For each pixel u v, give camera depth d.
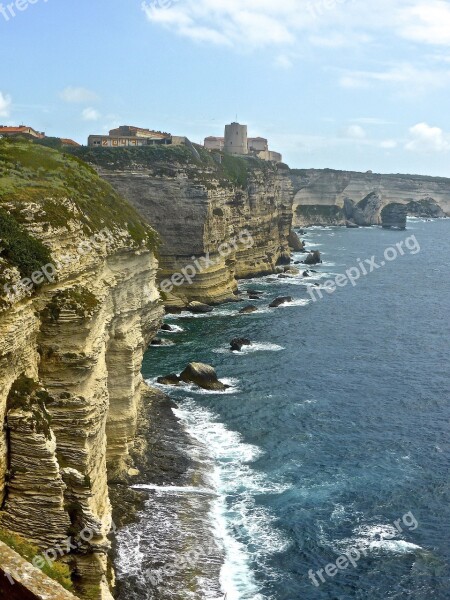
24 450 26.59
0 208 29.36
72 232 33.19
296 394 61.72
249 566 35.06
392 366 72.12
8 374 26.88
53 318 30.05
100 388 32.44
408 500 42.50
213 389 62.28
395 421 55.66
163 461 44.91
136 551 34.75
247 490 42.94
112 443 42.62
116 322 41.66
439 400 61.12
